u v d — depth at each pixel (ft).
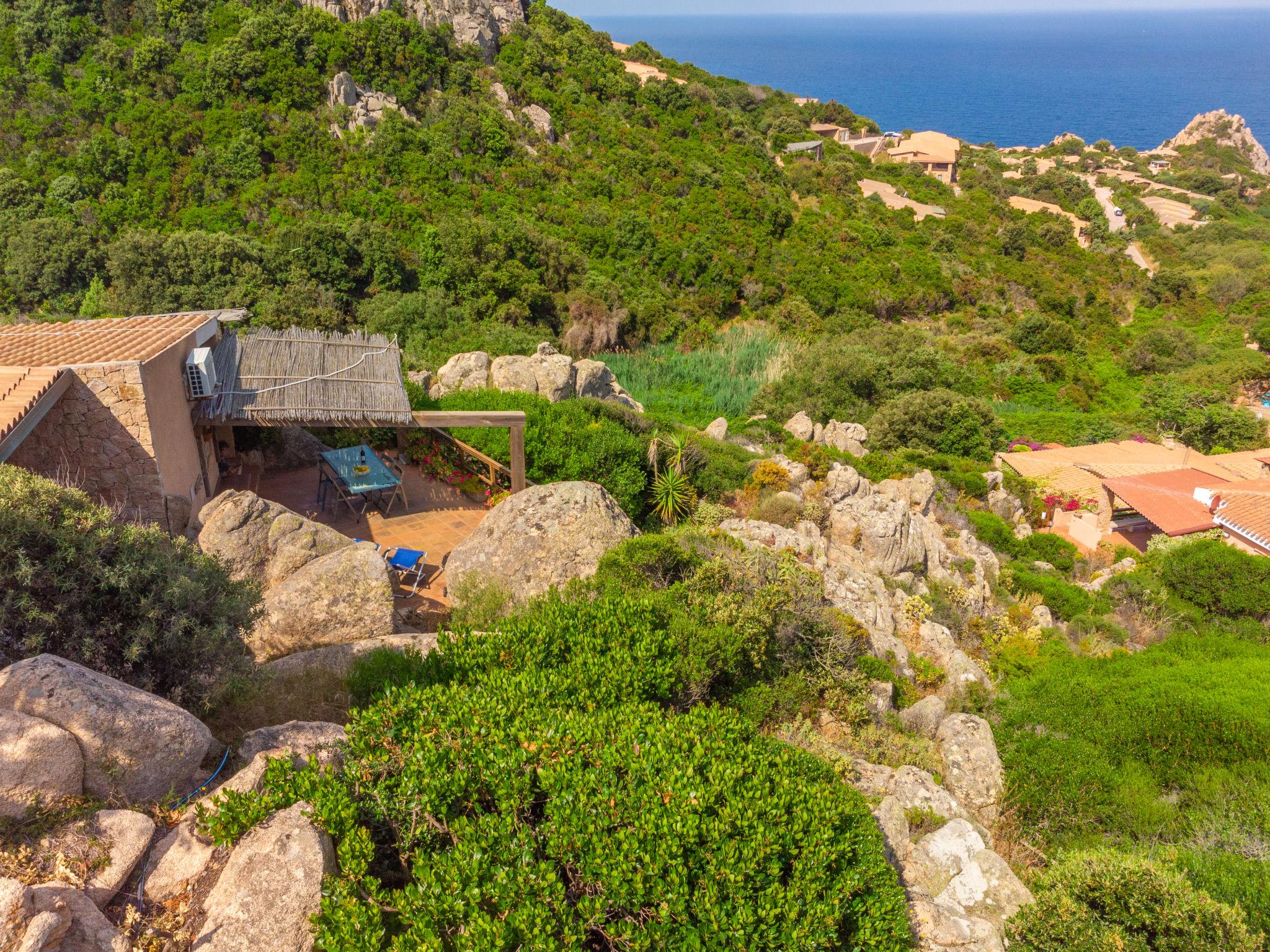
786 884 19.33
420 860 17.88
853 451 98.02
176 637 22.68
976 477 95.50
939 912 23.73
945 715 39.99
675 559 38.86
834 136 337.11
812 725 34.91
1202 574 72.84
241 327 70.64
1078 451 122.31
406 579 42.39
